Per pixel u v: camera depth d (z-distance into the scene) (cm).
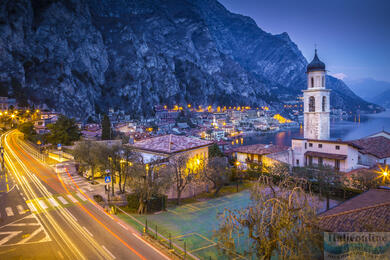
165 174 4294
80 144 6000
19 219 3622
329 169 4769
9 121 14925
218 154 6888
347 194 4697
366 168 5478
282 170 5412
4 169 6562
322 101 7694
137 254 2722
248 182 6034
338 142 6141
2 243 2933
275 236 2069
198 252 2806
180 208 4328
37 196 4616
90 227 3394
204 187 5388
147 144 5641
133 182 4222
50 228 3338
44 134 10588
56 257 2641
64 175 6088
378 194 3108
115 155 4812
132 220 3700
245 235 3178
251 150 6931
